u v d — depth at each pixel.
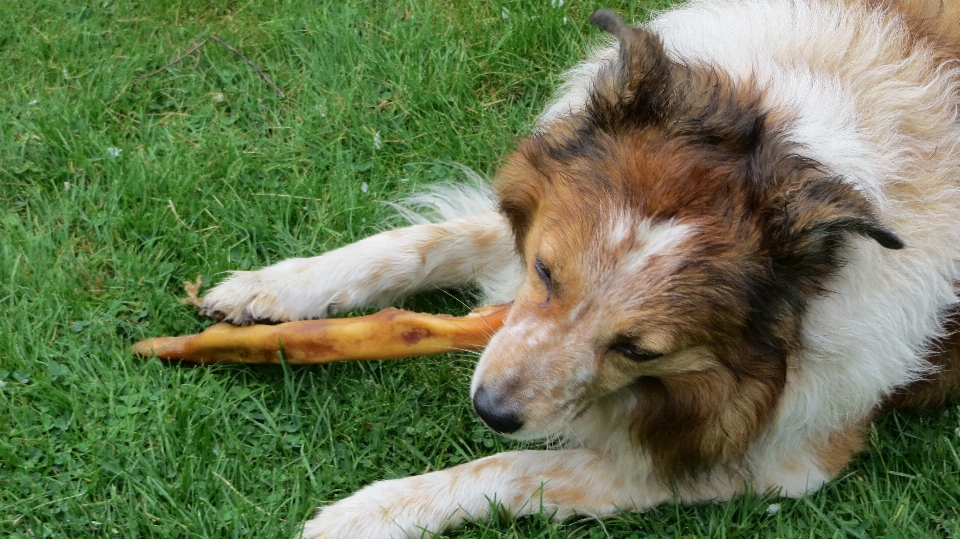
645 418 1.25
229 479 1.27
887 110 1.23
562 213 1.18
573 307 1.17
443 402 1.34
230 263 1.39
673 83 1.18
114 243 1.40
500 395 1.19
